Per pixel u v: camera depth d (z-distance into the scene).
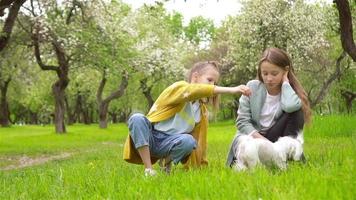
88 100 67.25
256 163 5.20
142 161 6.04
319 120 18.20
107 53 32.56
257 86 6.21
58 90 36.47
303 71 44.59
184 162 5.98
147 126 5.73
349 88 45.78
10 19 23.50
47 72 50.66
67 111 64.62
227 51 53.88
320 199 3.22
